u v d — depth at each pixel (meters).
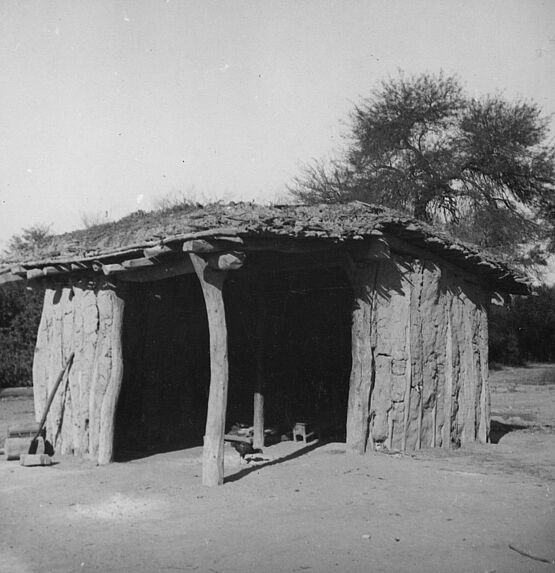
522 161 34.28
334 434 13.93
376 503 8.00
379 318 11.54
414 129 36.94
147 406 13.22
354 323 11.34
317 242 10.12
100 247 10.41
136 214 11.74
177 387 13.88
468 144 34.81
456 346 13.07
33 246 12.62
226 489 8.72
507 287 15.16
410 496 8.36
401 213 11.52
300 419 13.88
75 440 11.51
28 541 6.87
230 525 7.13
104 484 9.17
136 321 12.79
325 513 7.56
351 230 10.09
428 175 34.88
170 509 7.83
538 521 7.34
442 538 6.67
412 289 11.99
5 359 27.05
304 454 11.61
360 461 10.45
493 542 6.57
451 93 36.12
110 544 6.65
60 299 12.26
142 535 6.90
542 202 35.00
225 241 8.72
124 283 11.05
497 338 41.91
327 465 10.17
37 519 7.63
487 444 13.30
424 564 5.95
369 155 36.12
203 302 14.05
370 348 11.32
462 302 13.48
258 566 5.94
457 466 10.54
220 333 9.06
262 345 13.07
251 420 14.45
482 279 14.23
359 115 37.03
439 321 12.60
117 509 7.90
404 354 11.66
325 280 13.61
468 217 35.00
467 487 8.92
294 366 14.71
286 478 9.32
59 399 11.93
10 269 12.19
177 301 13.56
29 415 18.52
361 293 11.30
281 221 9.27
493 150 34.62
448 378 12.68
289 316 14.63
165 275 10.02
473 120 34.97
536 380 33.09
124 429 12.71
